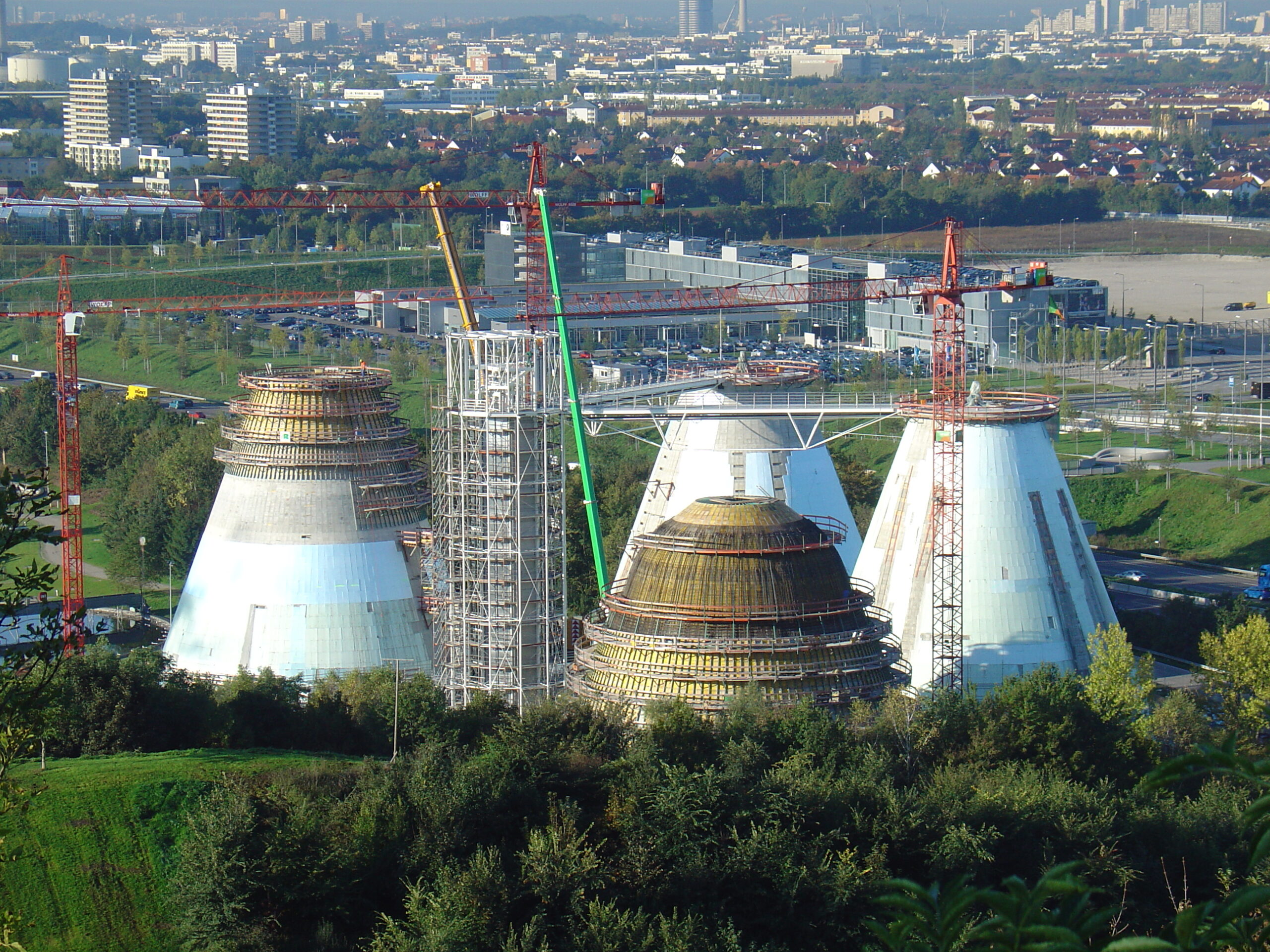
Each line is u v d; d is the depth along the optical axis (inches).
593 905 5659.5
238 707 7623.0
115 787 6535.4
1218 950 1918.1
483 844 6151.6
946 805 6407.5
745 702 6914.4
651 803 6235.2
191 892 5812.0
